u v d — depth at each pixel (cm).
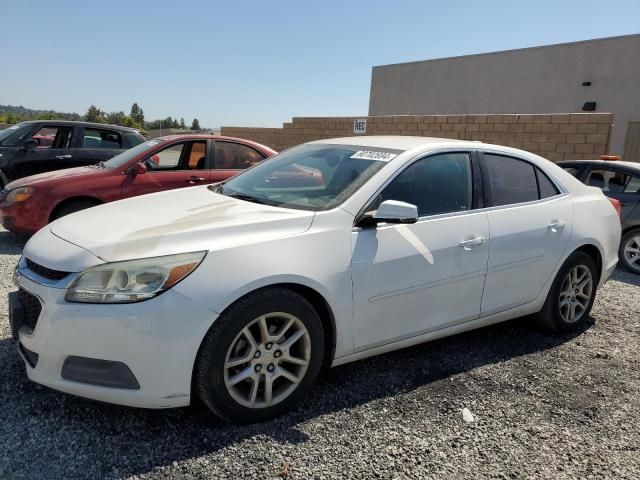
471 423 308
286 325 296
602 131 1108
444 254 354
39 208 643
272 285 289
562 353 416
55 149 858
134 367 260
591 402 339
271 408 296
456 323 376
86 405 302
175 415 297
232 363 279
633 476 267
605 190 787
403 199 348
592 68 2039
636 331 473
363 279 318
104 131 919
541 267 416
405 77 2758
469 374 371
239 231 295
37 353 270
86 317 257
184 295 263
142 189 691
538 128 1205
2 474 243
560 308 444
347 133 1659
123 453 263
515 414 321
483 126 1305
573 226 437
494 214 388
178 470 253
